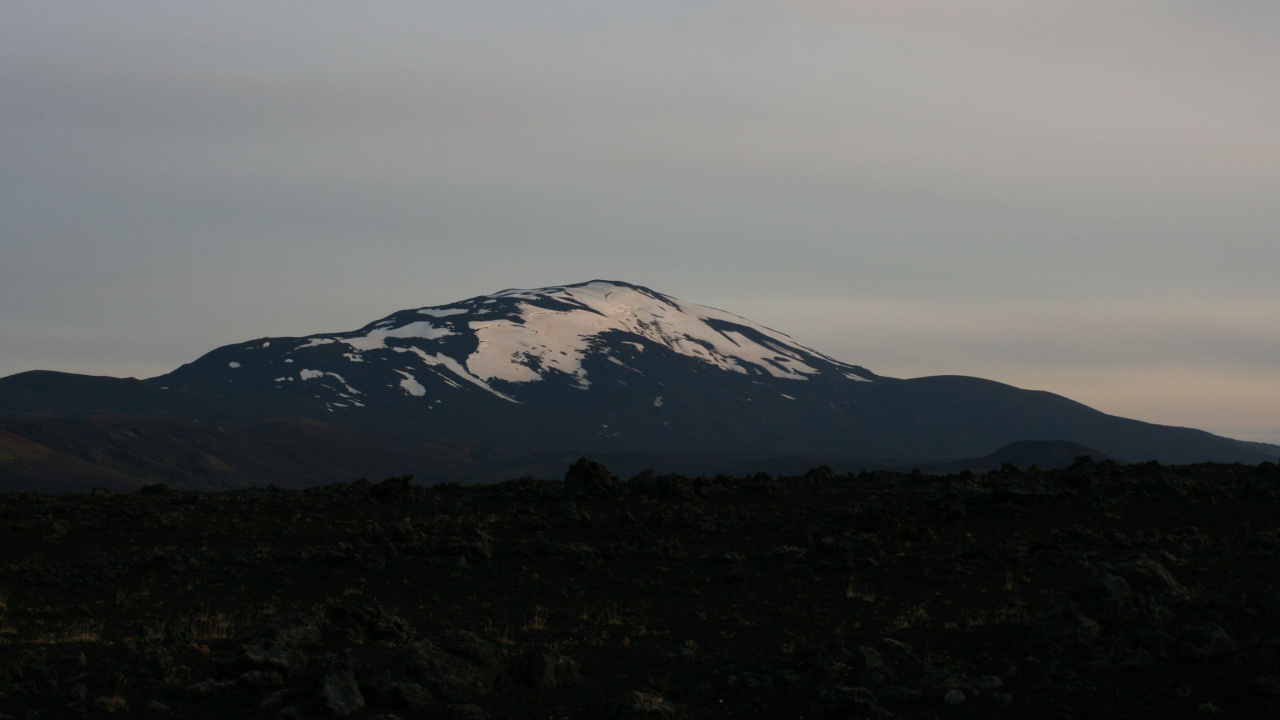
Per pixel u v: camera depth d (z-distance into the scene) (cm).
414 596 2942
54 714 1812
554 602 2853
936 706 1842
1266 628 2102
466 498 4550
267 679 1950
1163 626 2131
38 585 3017
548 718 1814
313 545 3603
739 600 2847
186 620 2589
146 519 4006
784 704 1886
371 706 1842
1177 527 3512
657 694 1914
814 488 4700
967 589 2873
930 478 4897
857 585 2970
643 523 3891
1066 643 2095
